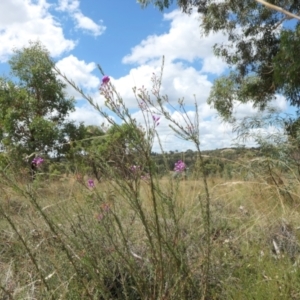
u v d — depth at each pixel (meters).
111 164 1.79
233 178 4.54
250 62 15.35
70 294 2.04
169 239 1.95
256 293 2.11
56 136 19.66
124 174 1.75
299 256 2.44
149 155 1.69
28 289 2.24
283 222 3.13
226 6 14.43
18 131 19.78
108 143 1.76
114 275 2.19
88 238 2.23
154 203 1.76
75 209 2.53
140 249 2.40
